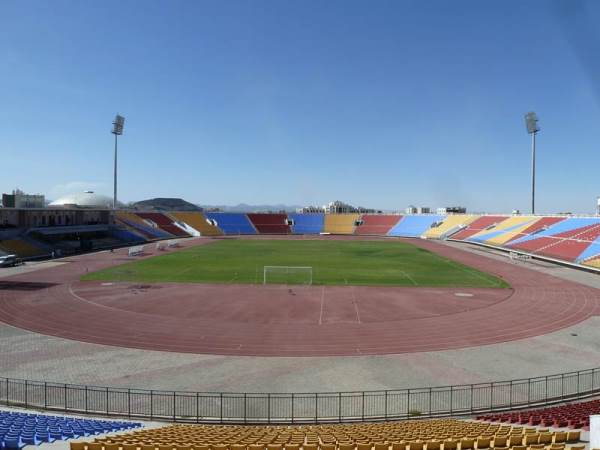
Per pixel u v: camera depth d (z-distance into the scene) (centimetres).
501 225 12675
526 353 3128
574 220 10250
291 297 4950
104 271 6775
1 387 2505
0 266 7200
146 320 3941
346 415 2231
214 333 3578
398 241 13238
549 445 1486
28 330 3606
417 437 1680
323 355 3091
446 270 7100
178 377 2684
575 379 2669
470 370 2811
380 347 3262
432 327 3788
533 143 11800
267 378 2684
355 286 5647
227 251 9919
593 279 6309
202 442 1602
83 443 1484
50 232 9719
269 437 1717
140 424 2088
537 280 6200
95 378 2648
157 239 13212
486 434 1714
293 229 17225
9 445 1546
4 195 10200
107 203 17200
